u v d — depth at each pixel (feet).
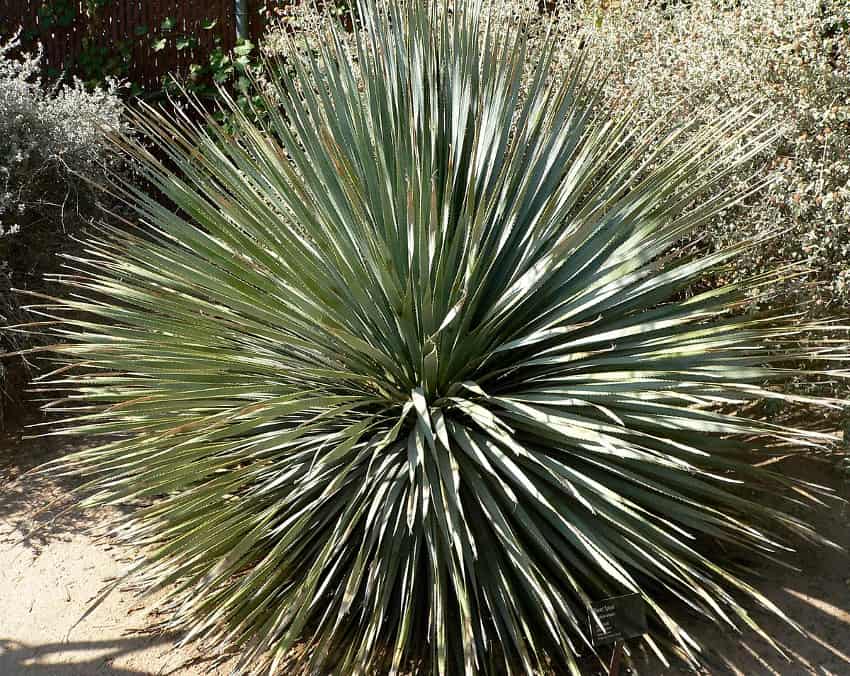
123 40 21.31
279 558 8.60
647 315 10.17
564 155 10.64
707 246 13.64
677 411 8.88
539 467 9.10
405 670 8.89
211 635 9.45
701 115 13.09
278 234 9.43
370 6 10.98
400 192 9.55
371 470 9.28
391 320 9.64
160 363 9.38
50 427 14.57
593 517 8.97
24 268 15.29
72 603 10.32
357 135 10.22
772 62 12.75
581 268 9.92
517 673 8.71
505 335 9.96
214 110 21.47
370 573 8.54
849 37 12.49
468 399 9.61
